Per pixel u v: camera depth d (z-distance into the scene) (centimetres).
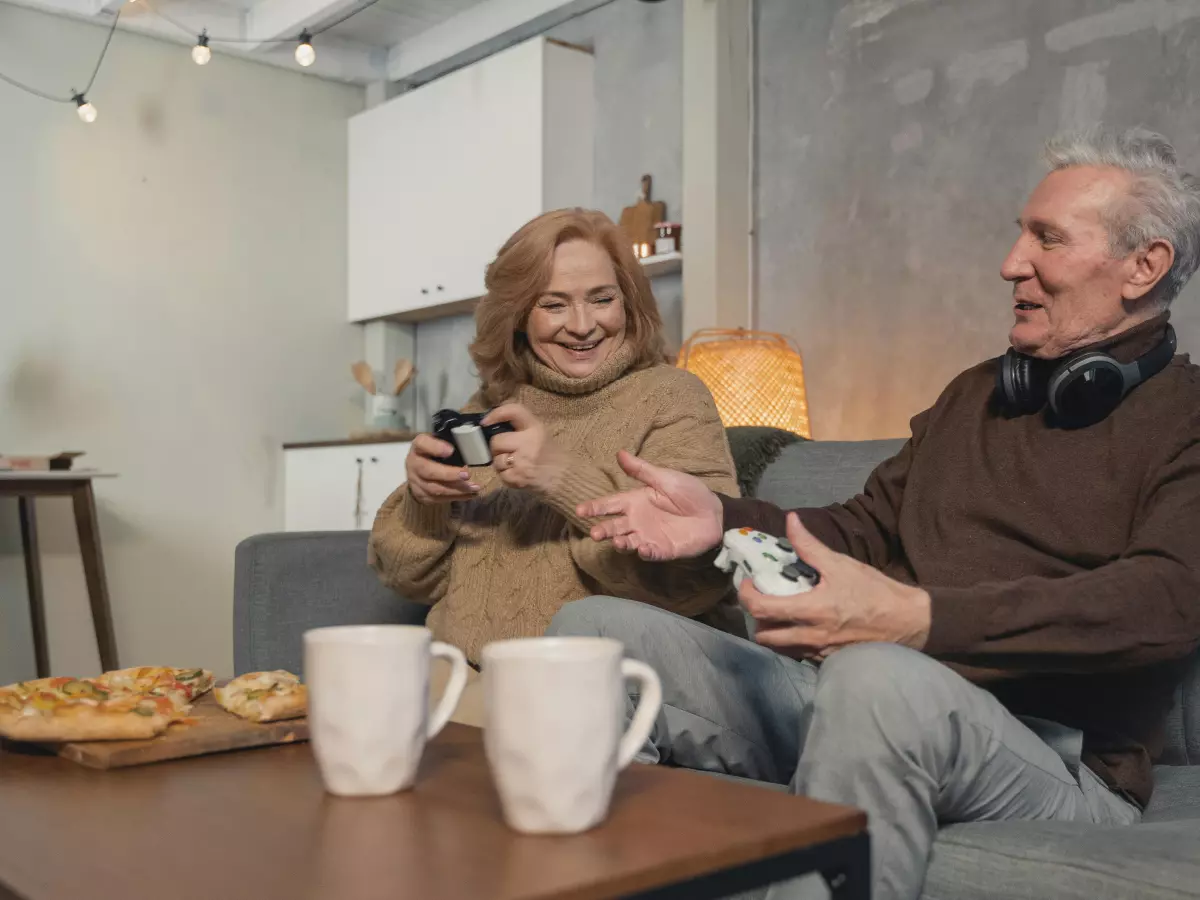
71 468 370
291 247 464
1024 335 140
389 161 455
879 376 323
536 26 421
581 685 70
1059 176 140
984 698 103
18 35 404
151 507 428
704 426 169
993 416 147
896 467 159
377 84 477
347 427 478
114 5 405
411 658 82
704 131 347
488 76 406
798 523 106
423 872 63
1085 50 279
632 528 126
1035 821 108
